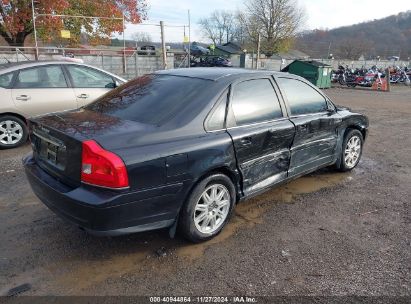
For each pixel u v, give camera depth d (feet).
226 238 11.75
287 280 9.71
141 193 9.57
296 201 14.75
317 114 15.28
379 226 12.84
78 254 10.66
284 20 164.25
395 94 65.46
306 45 188.75
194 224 10.95
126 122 10.71
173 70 13.91
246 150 11.91
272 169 13.26
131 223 9.68
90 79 23.31
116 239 11.48
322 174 17.99
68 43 70.90
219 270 10.07
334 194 15.58
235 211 13.70
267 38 165.78
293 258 10.71
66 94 22.07
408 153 22.66
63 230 11.97
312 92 15.52
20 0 62.49
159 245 11.22
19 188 15.37
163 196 10.02
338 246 11.43
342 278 9.84
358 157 18.72
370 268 10.32
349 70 86.89
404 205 14.69
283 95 13.85
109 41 73.67
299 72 76.07
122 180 9.17
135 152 9.46
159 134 10.15
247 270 10.09
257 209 13.93
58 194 9.71
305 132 14.33
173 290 9.24
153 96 11.94
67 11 66.69
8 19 62.85
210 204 11.32
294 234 12.10
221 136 11.20
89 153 9.20
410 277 9.95
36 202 14.05
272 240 11.69
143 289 9.25
